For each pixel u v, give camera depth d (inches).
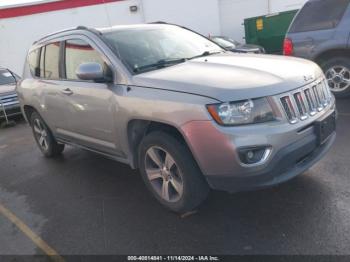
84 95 164.4
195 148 122.2
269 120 118.1
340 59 263.7
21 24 722.8
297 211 134.1
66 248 133.3
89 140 176.9
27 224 154.7
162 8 753.0
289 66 139.6
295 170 124.3
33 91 210.1
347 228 121.2
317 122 128.9
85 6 730.8
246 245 120.4
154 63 155.3
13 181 206.7
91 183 185.5
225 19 783.1
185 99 123.2
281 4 770.8
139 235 134.1
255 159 117.3
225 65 142.7
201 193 131.4
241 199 147.0
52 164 223.5
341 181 150.7
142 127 148.0
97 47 160.7
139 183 177.2
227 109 116.5
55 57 192.4
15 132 343.0
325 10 263.3
